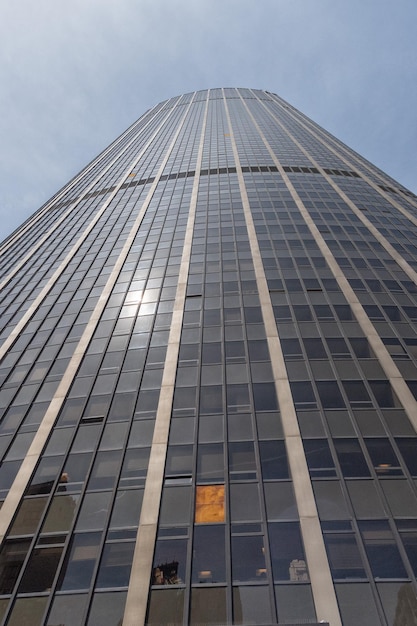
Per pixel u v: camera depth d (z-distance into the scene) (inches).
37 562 671.8
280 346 1090.7
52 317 1373.0
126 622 586.9
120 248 1764.3
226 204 2041.1
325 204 2011.6
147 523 704.4
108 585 633.0
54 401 1008.2
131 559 662.5
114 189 2573.8
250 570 632.4
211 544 670.5
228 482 764.6
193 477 779.4
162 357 1100.5
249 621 577.9
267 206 1988.2
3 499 782.5
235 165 2620.6
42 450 878.4
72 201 2596.0
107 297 1419.8
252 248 1600.6
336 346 1084.5
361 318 1185.4
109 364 1106.7
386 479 746.2
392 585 594.6
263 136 3353.8
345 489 729.6
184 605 603.2
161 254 1642.5
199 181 2413.9
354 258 1514.5
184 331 1184.8
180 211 2027.6
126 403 974.4
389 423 860.6
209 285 1391.5
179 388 993.5
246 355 1073.5
